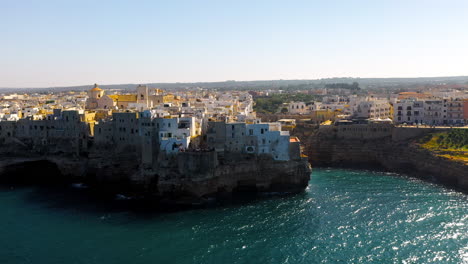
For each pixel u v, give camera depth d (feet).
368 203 437.99
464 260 308.40
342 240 346.95
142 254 326.44
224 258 318.45
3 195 491.72
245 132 483.10
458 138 574.56
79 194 495.82
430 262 306.76
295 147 486.38
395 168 607.37
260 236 358.02
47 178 572.10
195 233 366.22
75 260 317.83
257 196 473.67
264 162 484.33
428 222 380.17
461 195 462.19
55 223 394.52
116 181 512.63
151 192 475.31
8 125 570.46
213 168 458.09
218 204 446.60
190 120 484.33
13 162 561.43
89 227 383.04
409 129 631.56
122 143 510.17
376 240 345.31
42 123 563.89
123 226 384.68
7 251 334.03
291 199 458.91
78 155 548.31
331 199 455.22
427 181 534.37
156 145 479.00
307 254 323.16
